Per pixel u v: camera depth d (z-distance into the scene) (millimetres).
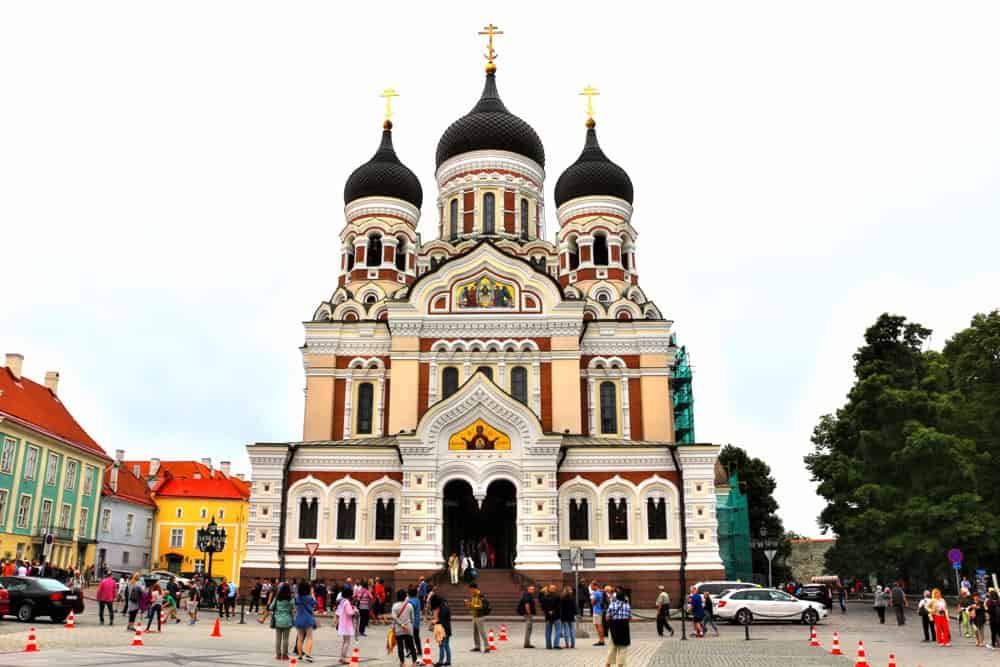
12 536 60188
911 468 55094
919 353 64312
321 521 50656
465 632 37500
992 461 57406
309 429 57312
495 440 49375
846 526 56406
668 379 58062
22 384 69062
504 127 67875
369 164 66688
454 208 68062
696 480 50625
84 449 71000
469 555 51688
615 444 51438
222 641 30734
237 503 95062
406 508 48219
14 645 26328
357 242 64500
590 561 36281
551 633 32094
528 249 65000
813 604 44250
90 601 51875
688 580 49188
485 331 56812
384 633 37188
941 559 55375
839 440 61688
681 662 26453
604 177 65688
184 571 91688
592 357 58406
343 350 58969
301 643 25156
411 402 55562
